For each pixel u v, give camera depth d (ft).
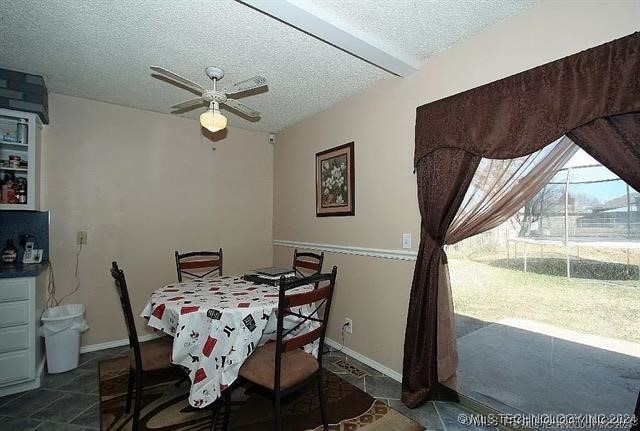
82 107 10.22
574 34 5.34
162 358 6.23
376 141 9.11
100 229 10.46
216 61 7.93
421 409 6.93
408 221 8.13
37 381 7.79
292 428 6.28
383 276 8.84
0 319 7.37
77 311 9.64
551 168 5.68
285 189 13.37
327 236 10.94
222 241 12.89
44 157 9.66
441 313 7.02
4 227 9.19
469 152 6.55
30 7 5.90
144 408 6.90
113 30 6.65
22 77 8.47
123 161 10.87
